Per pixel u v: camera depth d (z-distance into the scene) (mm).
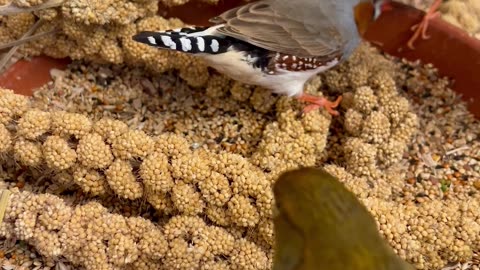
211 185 333
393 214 337
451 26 390
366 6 358
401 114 371
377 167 368
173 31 337
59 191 355
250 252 331
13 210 326
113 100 382
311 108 368
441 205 344
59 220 325
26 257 338
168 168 335
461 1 425
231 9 367
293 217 261
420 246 338
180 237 331
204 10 399
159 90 388
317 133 361
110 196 353
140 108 382
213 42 337
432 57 400
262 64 348
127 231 328
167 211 344
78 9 353
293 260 262
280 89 364
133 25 370
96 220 327
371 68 384
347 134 379
